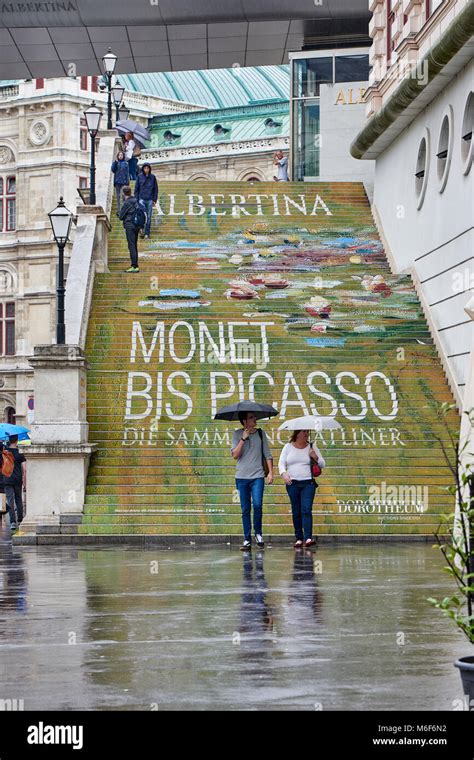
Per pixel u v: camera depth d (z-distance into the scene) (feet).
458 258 84.38
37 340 280.10
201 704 25.08
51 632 34.71
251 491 63.26
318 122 140.46
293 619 36.83
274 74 301.02
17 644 32.68
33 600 42.09
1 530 90.27
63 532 70.85
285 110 287.07
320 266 102.32
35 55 140.56
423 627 35.17
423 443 77.71
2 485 89.71
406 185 101.96
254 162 284.61
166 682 27.32
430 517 70.44
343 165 131.85
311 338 89.04
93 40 136.87
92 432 78.79
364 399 82.58
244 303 93.86
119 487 74.08
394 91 96.07
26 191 283.59
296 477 63.72
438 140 91.66
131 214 97.66
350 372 85.35
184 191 118.21
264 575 49.90
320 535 68.49
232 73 303.68
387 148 110.32
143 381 84.12
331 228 112.16
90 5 131.13
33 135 283.38
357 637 33.37
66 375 74.08
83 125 285.02
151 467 75.66
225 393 83.05
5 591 44.91
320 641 32.78
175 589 45.09
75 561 57.88
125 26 133.69
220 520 71.15
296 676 27.91
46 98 280.31
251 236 108.06
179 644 32.48
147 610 39.19
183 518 71.26
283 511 71.56
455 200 85.71
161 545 67.87
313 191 119.75
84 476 73.20
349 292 96.02
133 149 122.21
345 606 39.63
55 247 279.08
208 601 41.32
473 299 45.68
